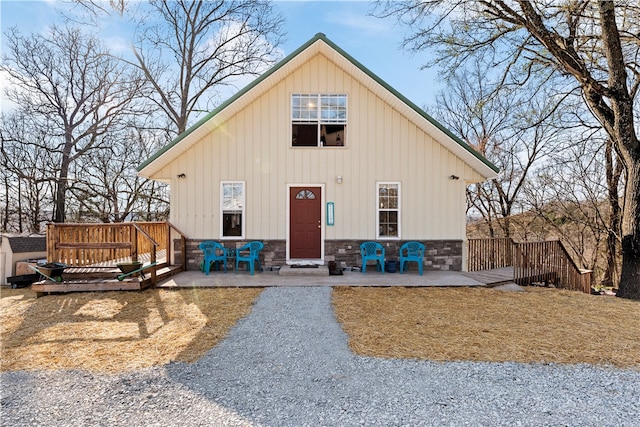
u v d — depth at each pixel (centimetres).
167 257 959
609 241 1495
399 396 336
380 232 991
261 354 439
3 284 962
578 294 805
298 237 988
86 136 1827
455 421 295
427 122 940
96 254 838
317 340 487
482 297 730
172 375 380
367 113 993
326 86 992
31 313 613
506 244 1126
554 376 380
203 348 458
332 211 987
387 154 990
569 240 1738
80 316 594
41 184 1872
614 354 441
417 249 952
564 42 892
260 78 923
